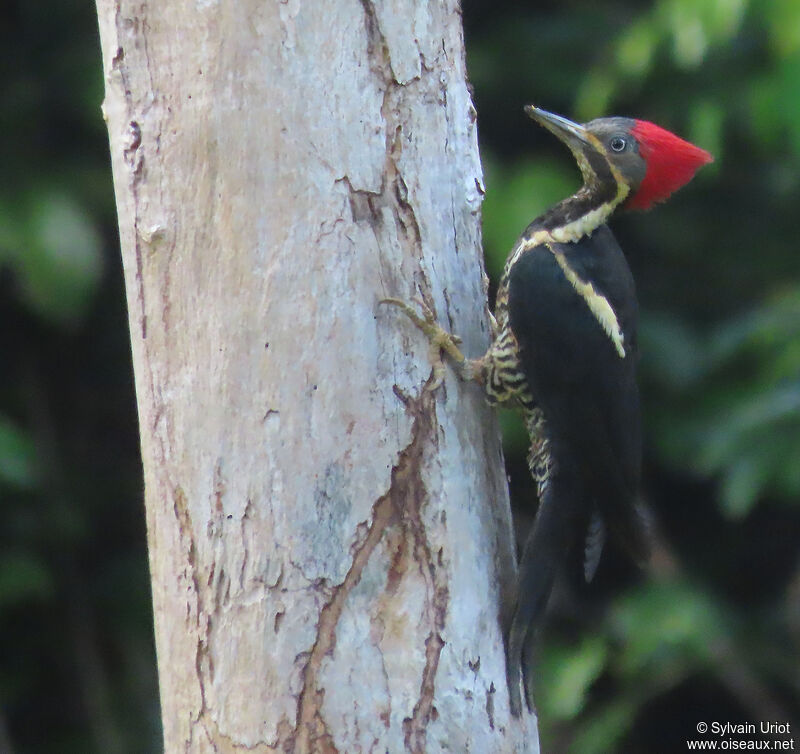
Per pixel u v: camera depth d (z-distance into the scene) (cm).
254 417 635
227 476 640
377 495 645
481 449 694
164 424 656
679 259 1388
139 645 1263
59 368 1325
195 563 651
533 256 808
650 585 1292
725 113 1263
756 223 1380
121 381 1334
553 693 1191
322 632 634
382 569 644
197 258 639
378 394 648
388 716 636
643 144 831
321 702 632
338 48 639
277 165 630
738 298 1373
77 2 1246
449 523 662
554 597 1352
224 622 643
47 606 1266
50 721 1278
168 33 635
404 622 644
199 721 653
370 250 648
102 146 1238
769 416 1133
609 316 802
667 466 1360
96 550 1290
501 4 1385
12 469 1116
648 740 1420
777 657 1305
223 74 628
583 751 1215
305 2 631
